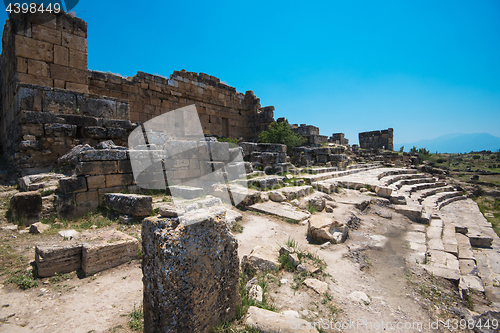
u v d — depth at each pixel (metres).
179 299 2.26
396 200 9.05
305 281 3.87
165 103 16.44
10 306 3.04
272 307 3.24
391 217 7.76
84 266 3.86
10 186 7.55
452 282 4.34
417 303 3.64
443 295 3.90
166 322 2.18
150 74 15.59
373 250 5.45
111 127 9.49
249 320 2.80
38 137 8.12
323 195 8.66
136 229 5.25
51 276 3.71
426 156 35.38
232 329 2.71
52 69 9.69
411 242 6.07
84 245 3.97
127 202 5.73
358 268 4.52
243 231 5.82
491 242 7.55
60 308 3.08
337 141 28.30
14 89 8.91
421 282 4.21
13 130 9.13
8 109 10.32
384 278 4.34
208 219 2.52
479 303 4.46
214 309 2.62
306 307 3.33
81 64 10.34
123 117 10.25
